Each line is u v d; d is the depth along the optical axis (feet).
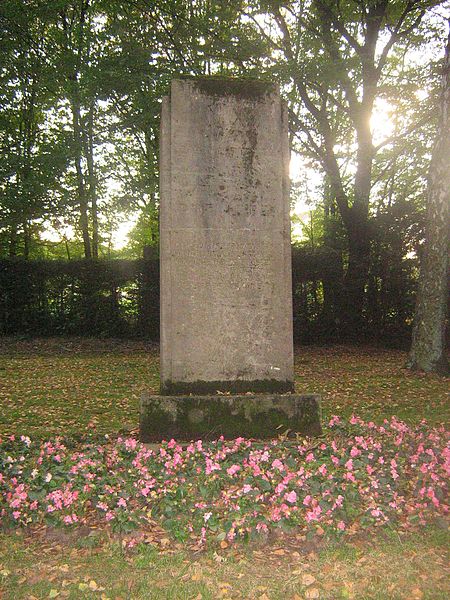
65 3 53.26
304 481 14.47
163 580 11.25
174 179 20.27
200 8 53.21
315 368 45.19
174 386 20.16
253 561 11.96
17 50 56.70
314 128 62.85
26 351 53.21
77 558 12.17
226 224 20.48
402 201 58.90
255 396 19.81
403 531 13.28
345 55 58.08
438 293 41.34
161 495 14.17
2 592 10.89
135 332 60.39
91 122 53.98
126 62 47.32
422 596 10.64
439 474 15.72
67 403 30.86
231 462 16.55
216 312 20.38
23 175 59.47
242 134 20.66
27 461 16.94
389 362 48.03
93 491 14.39
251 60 50.62
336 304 60.75
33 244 80.43
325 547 12.44
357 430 20.52
